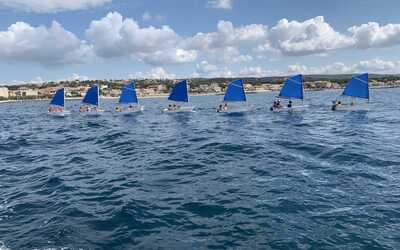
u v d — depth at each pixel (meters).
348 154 24.88
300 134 36.41
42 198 17.73
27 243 12.62
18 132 49.84
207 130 43.31
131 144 34.22
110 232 13.34
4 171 24.33
